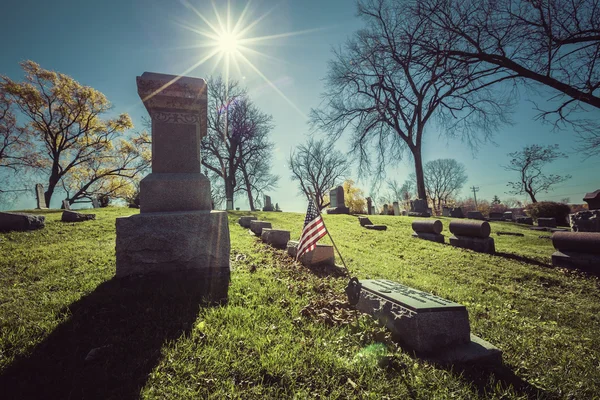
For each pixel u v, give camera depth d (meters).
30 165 29.66
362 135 28.09
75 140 31.33
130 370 2.29
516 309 5.29
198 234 4.79
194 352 2.54
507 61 10.17
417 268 7.91
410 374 2.50
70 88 29.48
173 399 2.01
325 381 2.31
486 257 9.87
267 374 2.34
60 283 4.25
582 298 6.41
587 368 3.06
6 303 3.53
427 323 2.93
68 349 2.58
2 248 6.91
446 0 10.55
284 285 4.55
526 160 44.56
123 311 3.29
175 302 3.58
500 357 2.94
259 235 9.92
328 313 3.62
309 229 4.52
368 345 2.92
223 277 4.60
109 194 34.38
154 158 5.60
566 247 8.98
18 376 2.22
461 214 29.97
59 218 12.38
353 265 7.01
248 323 3.13
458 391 2.33
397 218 20.14
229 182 38.22
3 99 26.88
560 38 8.61
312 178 52.12
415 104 27.80
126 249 4.46
